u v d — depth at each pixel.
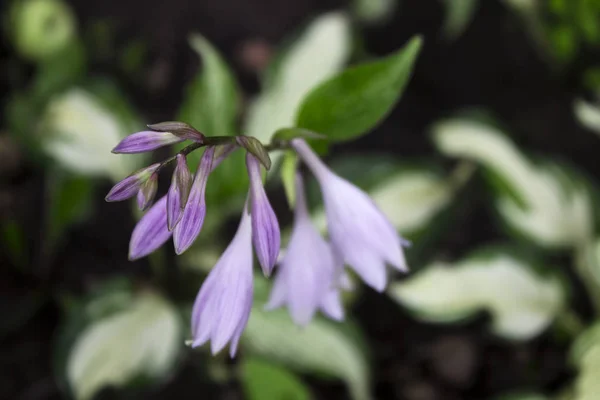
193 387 0.81
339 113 0.53
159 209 0.48
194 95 0.65
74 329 0.74
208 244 0.79
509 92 1.03
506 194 0.77
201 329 0.47
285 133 0.50
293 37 0.79
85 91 0.85
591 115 0.76
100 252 0.91
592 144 0.98
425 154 0.97
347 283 0.52
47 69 0.97
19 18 0.97
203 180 0.46
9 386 0.82
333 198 0.50
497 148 0.79
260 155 0.46
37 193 0.94
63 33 0.99
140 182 0.45
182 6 1.09
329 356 0.72
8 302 0.87
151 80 1.04
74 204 0.83
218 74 0.65
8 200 0.93
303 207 0.51
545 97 1.02
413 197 0.75
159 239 0.48
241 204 0.73
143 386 0.72
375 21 1.07
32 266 0.89
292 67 0.77
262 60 1.04
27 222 0.92
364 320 0.87
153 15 1.08
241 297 0.48
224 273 0.48
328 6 1.09
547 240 0.78
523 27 1.04
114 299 0.78
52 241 0.84
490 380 0.84
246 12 1.09
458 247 0.90
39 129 0.82
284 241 0.77
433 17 1.07
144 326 0.76
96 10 1.08
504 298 0.75
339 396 0.83
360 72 0.52
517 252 0.78
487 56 1.05
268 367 0.70
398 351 0.86
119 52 1.05
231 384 0.81
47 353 0.85
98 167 0.81
